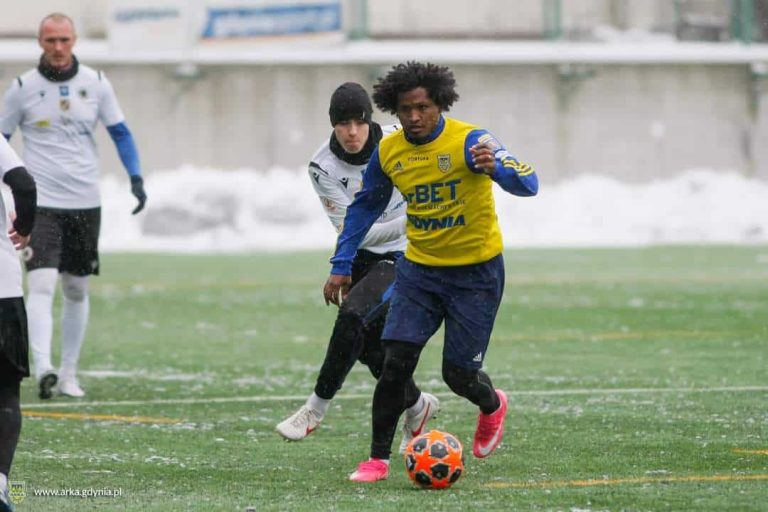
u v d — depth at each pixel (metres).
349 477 21.55
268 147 108.62
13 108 33.19
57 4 108.25
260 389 32.91
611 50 113.38
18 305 18.75
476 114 111.56
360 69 109.69
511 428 26.39
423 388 32.84
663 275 68.06
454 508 18.70
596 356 39.19
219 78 107.75
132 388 33.19
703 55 113.56
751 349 40.62
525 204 103.56
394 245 25.09
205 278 67.44
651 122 113.31
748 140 114.75
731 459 22.77
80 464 22.75
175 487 20.66
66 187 33.03
